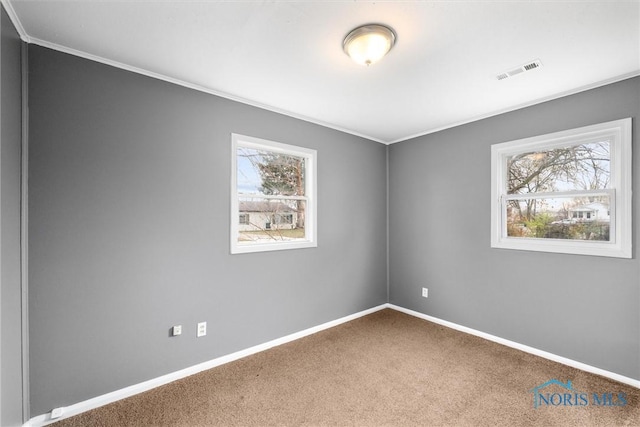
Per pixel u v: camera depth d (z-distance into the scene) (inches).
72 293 71.0
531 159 106.6
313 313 122.0
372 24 61.1
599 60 75.1
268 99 101.0
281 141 111.7
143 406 73.8
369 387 81.6
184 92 88.4
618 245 85.3
